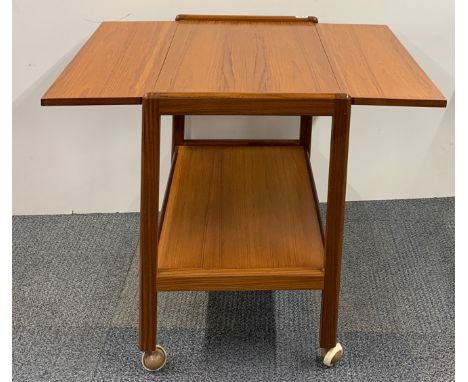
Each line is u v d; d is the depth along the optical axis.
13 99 1.61
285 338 1.30
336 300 1.15
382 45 1.27
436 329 1.32
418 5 1.57
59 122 1.65
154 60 1.15
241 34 1.33
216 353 1.26
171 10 1.55
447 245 1.61
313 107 0.99
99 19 1.54
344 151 1.03
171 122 1.67
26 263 1.54
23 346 1.28
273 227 1.27
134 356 1.25
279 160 1.54
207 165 1.51
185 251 1.18
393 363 1.23
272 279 1.13
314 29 1.38
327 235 1.10
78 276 1.50
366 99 0.98
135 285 1.46
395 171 1.77
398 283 1.47
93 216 1.75
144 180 1.04
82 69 1.09
